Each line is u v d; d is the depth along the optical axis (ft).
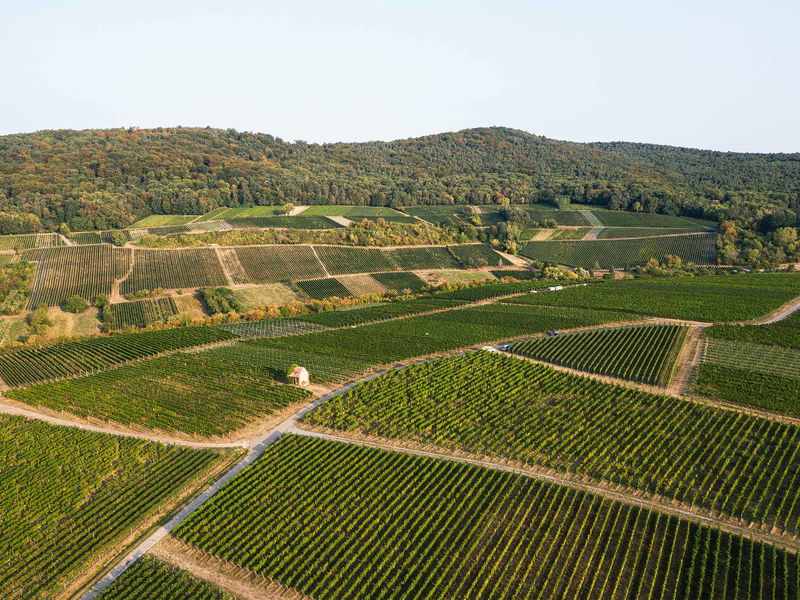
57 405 230.27
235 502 158.92
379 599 123.03
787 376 222.89
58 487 171.94
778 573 123.13
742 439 174.60
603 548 132.98
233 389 239.30
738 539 132.05
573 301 369.50
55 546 145.28
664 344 264.31
